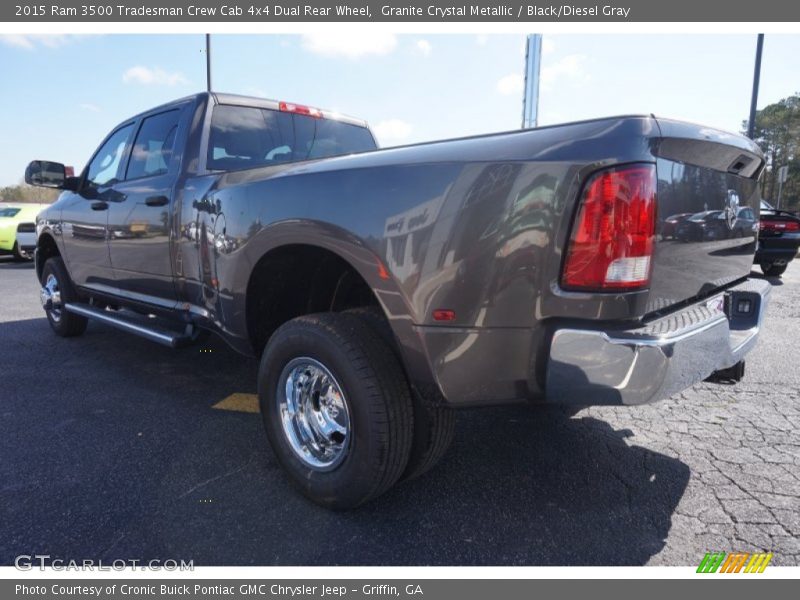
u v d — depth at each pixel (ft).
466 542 6.97
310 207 7.39
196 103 11.35
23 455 9.25
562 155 5.69
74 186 14.82
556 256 5.74
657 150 5.86
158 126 12.29
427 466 7.72
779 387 12.67
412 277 6.42
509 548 6.86
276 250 8.16
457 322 6.24
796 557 6.63
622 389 5.73
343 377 7.04
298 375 8.04
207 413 11.16
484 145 6.26
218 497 7.97
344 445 7.31
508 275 5.93
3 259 46.93
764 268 31.76
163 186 11.03
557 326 5.89
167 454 9.32
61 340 17.17
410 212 6.43
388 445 6.93
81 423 10.62
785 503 7.78
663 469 8.82
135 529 7.20
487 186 5.97
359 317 7.48
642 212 5.64
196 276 10.14
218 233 9.11
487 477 8.59
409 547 6.88
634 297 5.74
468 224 6.06
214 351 15.85
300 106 13.06
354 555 6.73
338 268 8.84
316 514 7.57
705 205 7.13
